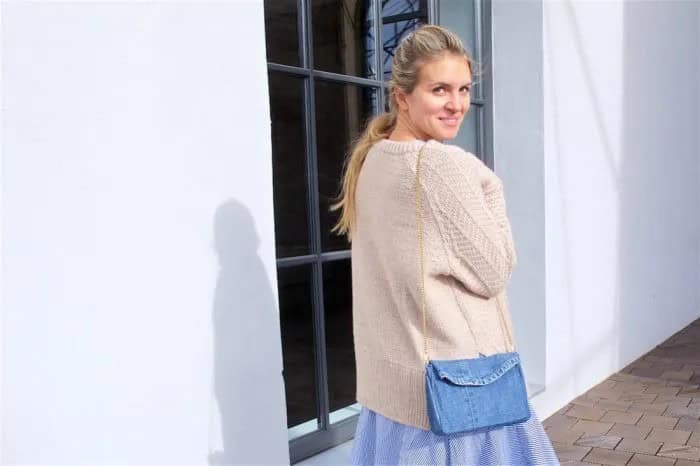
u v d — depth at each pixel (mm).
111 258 1779
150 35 1859
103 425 1774
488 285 1572
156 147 1879
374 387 1701
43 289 1646
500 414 1574
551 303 3951
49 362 1661
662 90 5590
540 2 3762
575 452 3355
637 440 3508
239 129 2109
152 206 1870
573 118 4148
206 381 2021
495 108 4000
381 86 3357
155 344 1887
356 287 1771
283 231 2881
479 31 3963
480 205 1536
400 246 1584
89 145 1729
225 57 2064
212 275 2031
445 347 1581
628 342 5059
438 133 1672
